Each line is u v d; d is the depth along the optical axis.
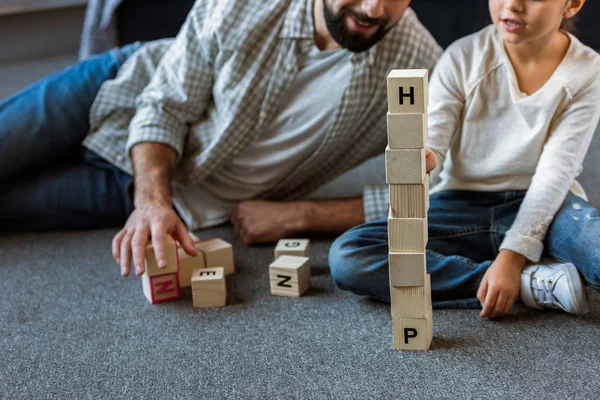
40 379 1.18
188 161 1.72
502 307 1.25
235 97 1.62
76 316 1.38
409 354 1.18
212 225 1.78
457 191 1.45
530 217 1.29
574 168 1.31
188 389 1.13
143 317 1.37
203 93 1.69
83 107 1.77
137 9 2.75
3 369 1.21
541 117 1.33
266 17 1.60
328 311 1.35
